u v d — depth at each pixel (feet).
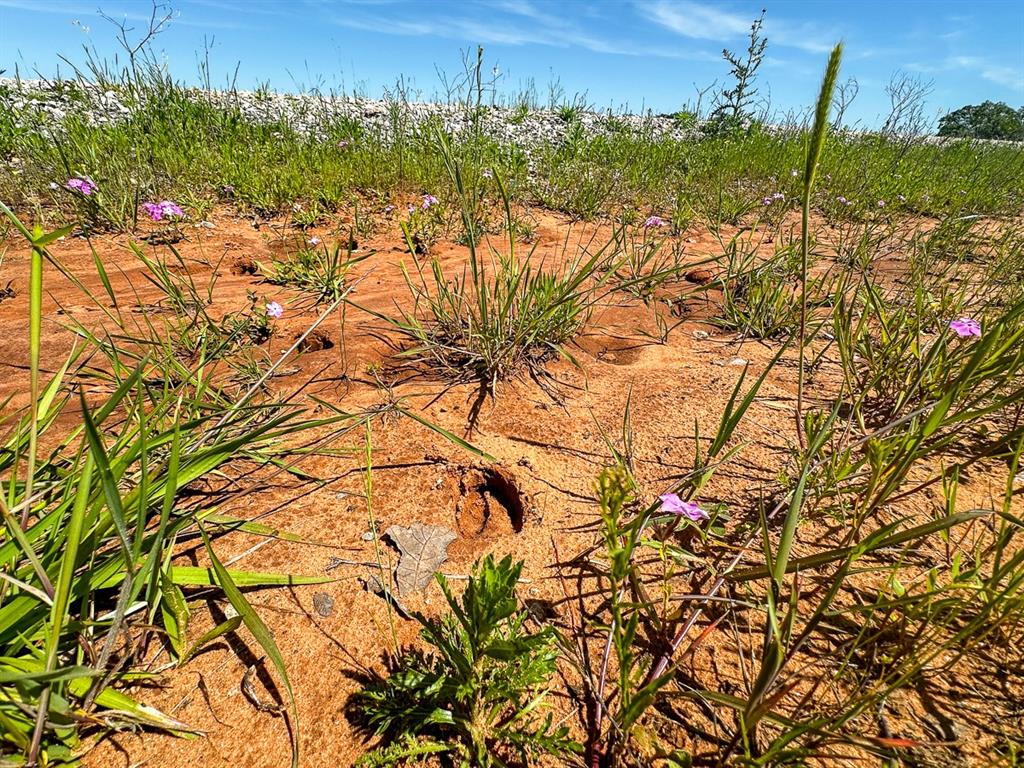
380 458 5.81
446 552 4.79
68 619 3.31
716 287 10.70
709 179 20.43
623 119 33.86
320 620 4.15
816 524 5.04
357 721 3.52
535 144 25.36
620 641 3.14
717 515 4.83
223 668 3.78
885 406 6.61
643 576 4.58
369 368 7.40
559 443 6.15
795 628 4.12
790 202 17.48
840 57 2.76
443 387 7.07
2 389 6.43
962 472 5.62
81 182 10.83
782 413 6.72
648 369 7.77
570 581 4.57
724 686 3.77
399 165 17.65
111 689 3.41
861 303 9.29
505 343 7.37
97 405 6.17
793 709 3.60
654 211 16.74
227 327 8.11
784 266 10.74
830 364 7.82
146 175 14.97
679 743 3.46
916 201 18.39
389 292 9.91
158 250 11.64
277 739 3.42
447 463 5.78
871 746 3.03
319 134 23.88
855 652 3.94
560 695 3.72
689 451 6.04
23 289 9.47
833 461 4.97
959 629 4.08
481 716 3.37
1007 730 3.48
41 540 3.80
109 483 2.77
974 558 4.62
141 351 7.41
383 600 4.32
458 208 15.02
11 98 21.83
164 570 3.70
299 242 12.71
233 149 18.38
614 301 10.00
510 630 3.91
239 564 4.52
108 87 19.81
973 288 10.34
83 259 10.94
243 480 5.42
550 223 15.44
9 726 2.83
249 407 5.89
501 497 5.71
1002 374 5.57
